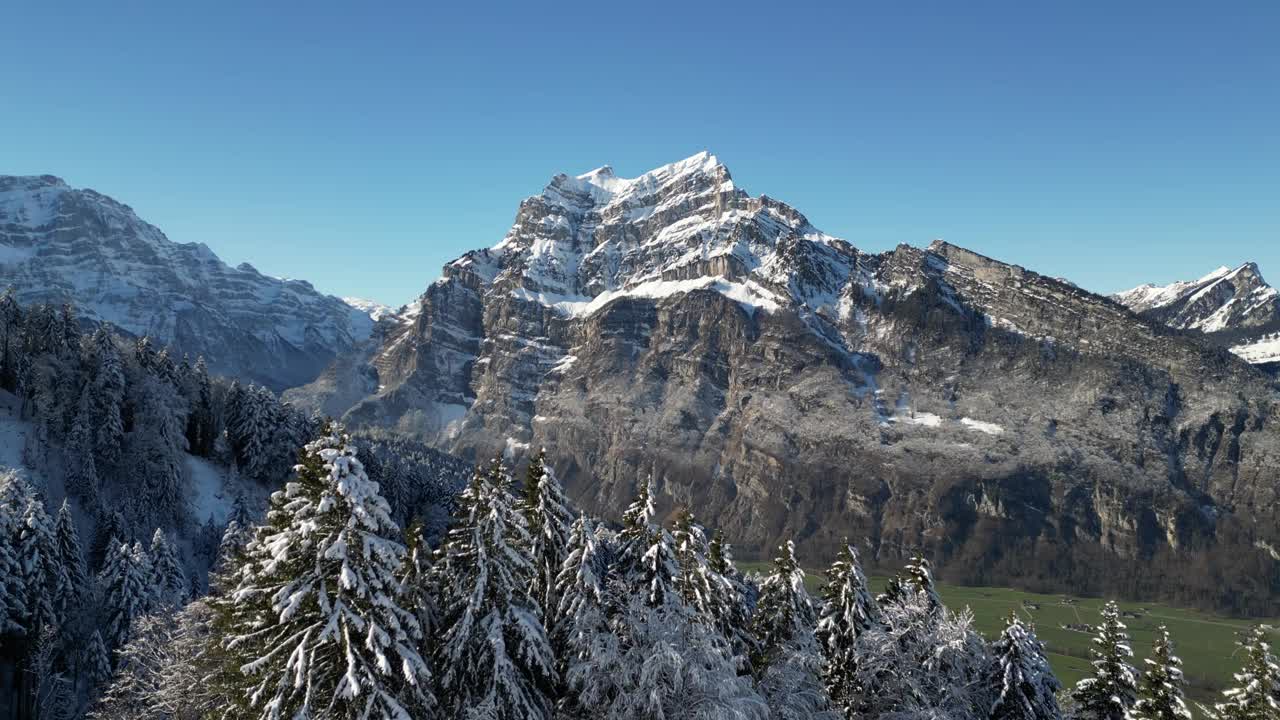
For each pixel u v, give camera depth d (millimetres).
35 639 53438
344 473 22922
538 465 35469
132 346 117312
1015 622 44156
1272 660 47375
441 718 27797
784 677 36250
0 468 79312
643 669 30000
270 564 22719
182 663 33531
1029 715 41750
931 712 38250
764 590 42375
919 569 46531
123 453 95188
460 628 27812
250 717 23609
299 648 22312
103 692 50656
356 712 22812
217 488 105125
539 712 28531
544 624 33688
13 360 97250
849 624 42875
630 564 35406
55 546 59438
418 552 29016
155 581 65625
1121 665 50594
